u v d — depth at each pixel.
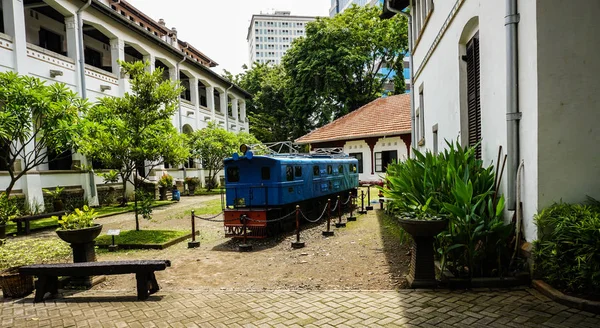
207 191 26.61
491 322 3.73
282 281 5.87
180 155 15.37
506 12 5.11
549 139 4.57
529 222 4.80
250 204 9.78
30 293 5.54
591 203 4.52
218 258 7.75
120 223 13.04
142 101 10.94
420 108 12.90
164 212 15.88
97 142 12.47
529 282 4.64
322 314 4.24
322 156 14.34
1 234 9.86
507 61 5.12
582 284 3.99
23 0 15.84
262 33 158.38
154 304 4.85
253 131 40.78
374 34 31.72
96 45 22.30
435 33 9.90
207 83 31.44
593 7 4.54
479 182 5.56
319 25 31.47
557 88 4.57
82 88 17.53
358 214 12.90
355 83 33.94
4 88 9.82
